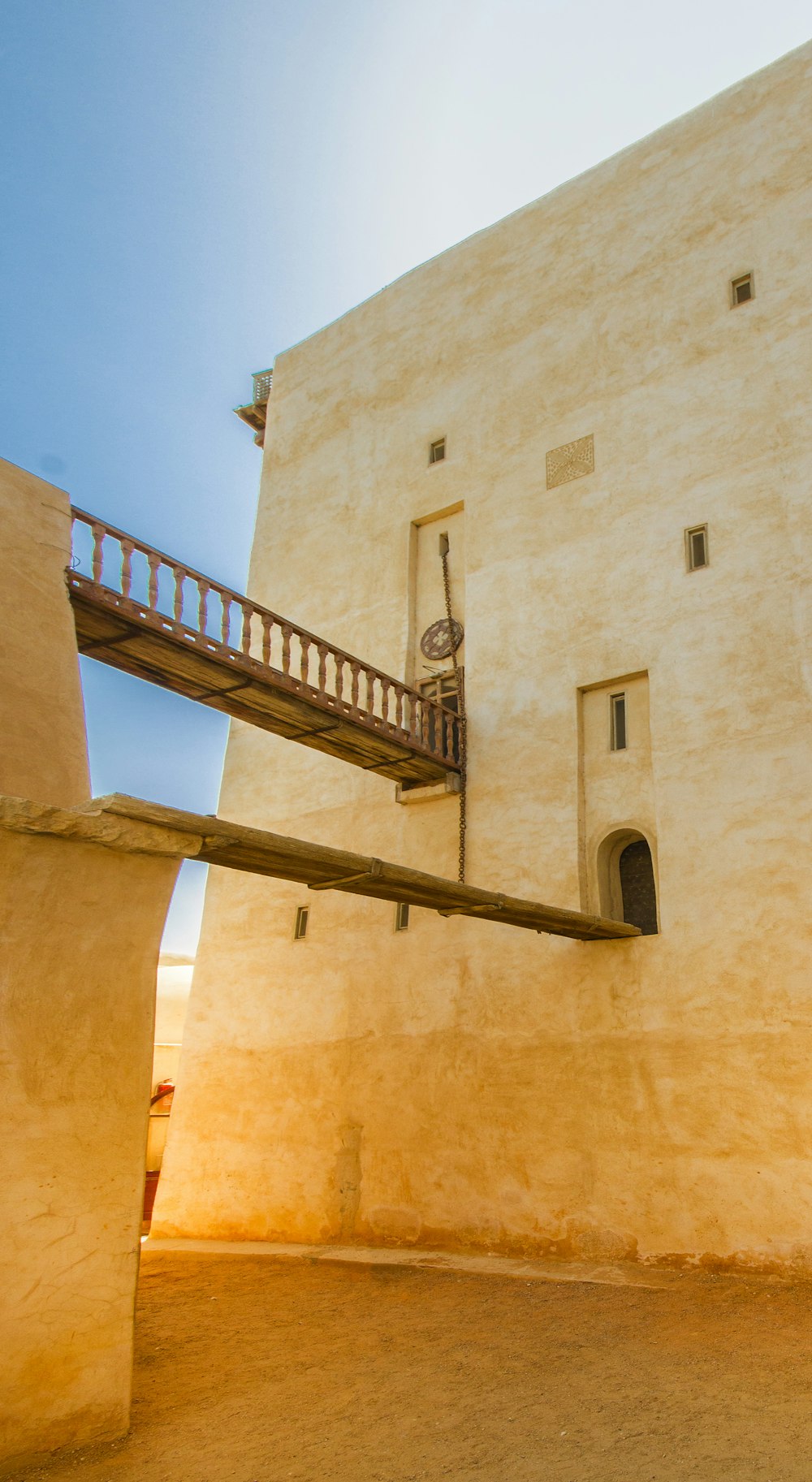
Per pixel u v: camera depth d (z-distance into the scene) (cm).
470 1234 1358
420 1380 829
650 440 1523
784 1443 662
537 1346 920
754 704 1306
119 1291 700
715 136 1576
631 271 1623
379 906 1620
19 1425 629
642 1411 736
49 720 1020
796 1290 1062
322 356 2128
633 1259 1212
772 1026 1185
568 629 1532
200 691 1346
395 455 1902
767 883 1234
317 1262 1363
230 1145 1652
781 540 1342
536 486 1645
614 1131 1274
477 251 1875
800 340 1398
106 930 746
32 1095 680
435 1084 1461
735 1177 1166
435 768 1579
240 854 857
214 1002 1769
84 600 1133
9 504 1070
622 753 1440
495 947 1461
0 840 684
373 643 1814
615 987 1324
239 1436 698
